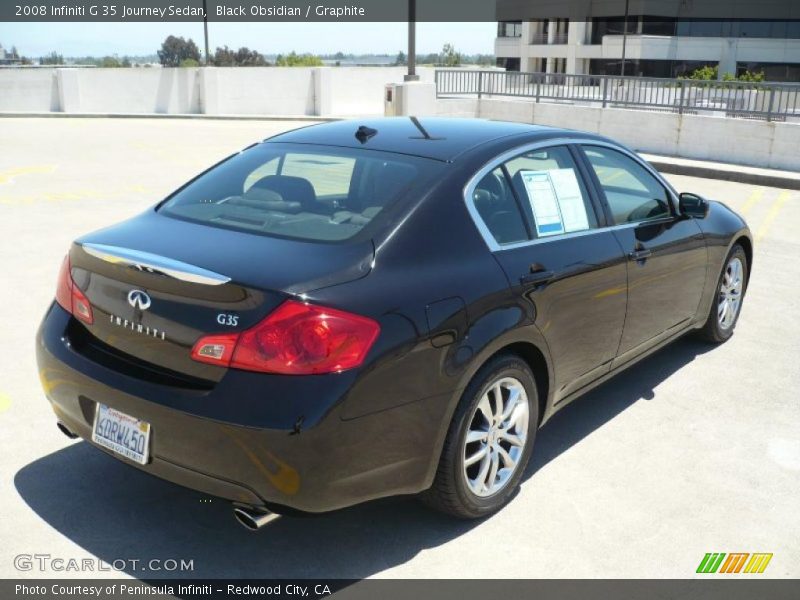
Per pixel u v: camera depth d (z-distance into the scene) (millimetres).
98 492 3500
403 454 2930
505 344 3260
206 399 2699
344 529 3311
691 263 4801
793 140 14797
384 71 28250
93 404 3051
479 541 3258
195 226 3299
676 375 5105
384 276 2934
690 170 15164
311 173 3551
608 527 3385
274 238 3105
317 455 2672
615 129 17938
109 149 15766
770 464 3980
